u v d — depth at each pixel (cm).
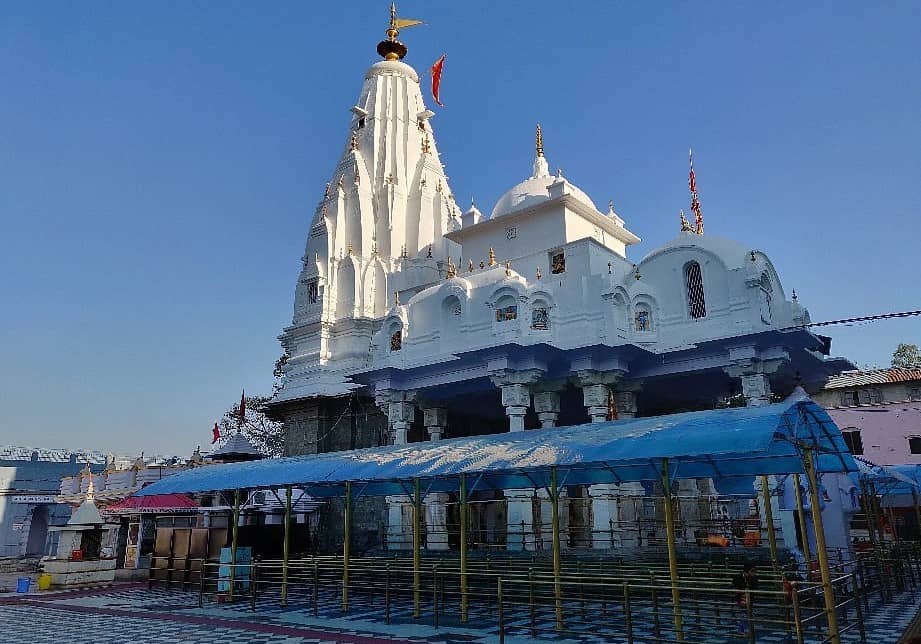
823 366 3022
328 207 4653
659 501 3262
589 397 2930
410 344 3453
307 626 1867
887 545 2523
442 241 4553
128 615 2188
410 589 1994
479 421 4162
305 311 4428
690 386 3312
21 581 3012
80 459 7469
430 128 5212
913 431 4612
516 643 1571
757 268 2816
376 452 2300
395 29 5406
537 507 2961
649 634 1639
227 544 2858
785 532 2405
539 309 3103
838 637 1320
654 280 3106
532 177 4141
